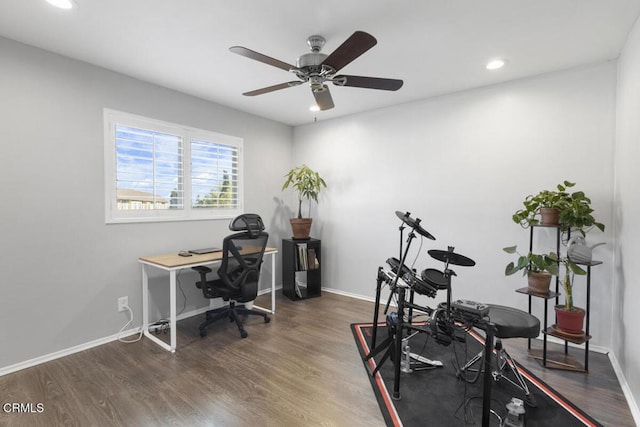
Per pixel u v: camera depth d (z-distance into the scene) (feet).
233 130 12.47
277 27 6.75
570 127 8.72
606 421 5.77
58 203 7.98
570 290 7.67
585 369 7.45
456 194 10.70
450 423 5.69
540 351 8.45
